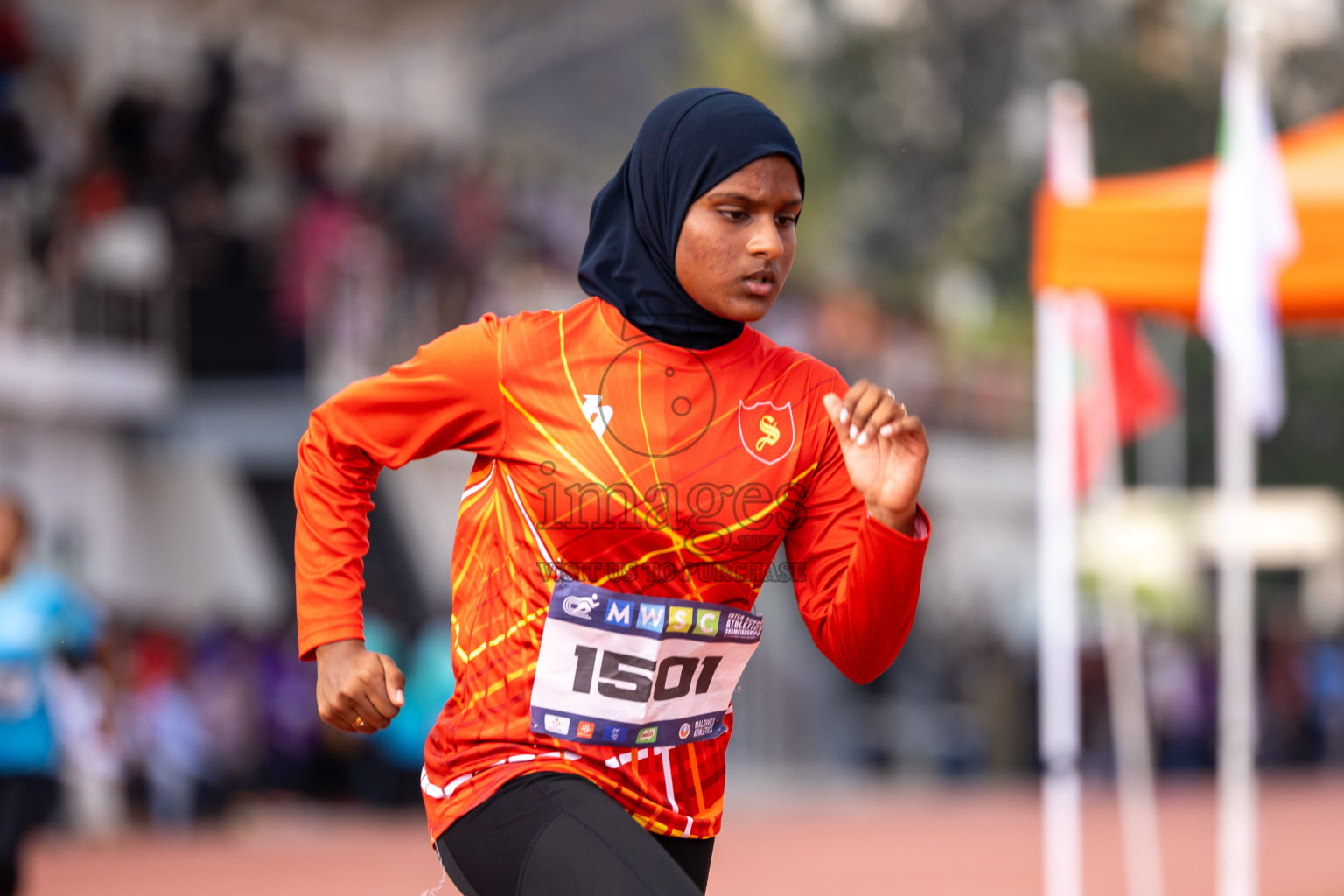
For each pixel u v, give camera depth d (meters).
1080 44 94.50
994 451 82.56
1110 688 63.00
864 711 71.31
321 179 54.28
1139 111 90.75
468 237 56.59
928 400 77.38
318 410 8.70
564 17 89.50
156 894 28.86
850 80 99.25
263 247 51.84
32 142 47.78
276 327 51.34
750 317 8.28
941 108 99.81
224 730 44.22
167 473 52.09
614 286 8.59
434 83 71.12
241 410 51.31
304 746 45.88
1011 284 97.50
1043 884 31.81
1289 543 87.00
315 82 64.56
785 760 67.56
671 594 8.45
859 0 101.12
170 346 51.38
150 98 52.78
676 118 8.28
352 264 51.62
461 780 8.50
